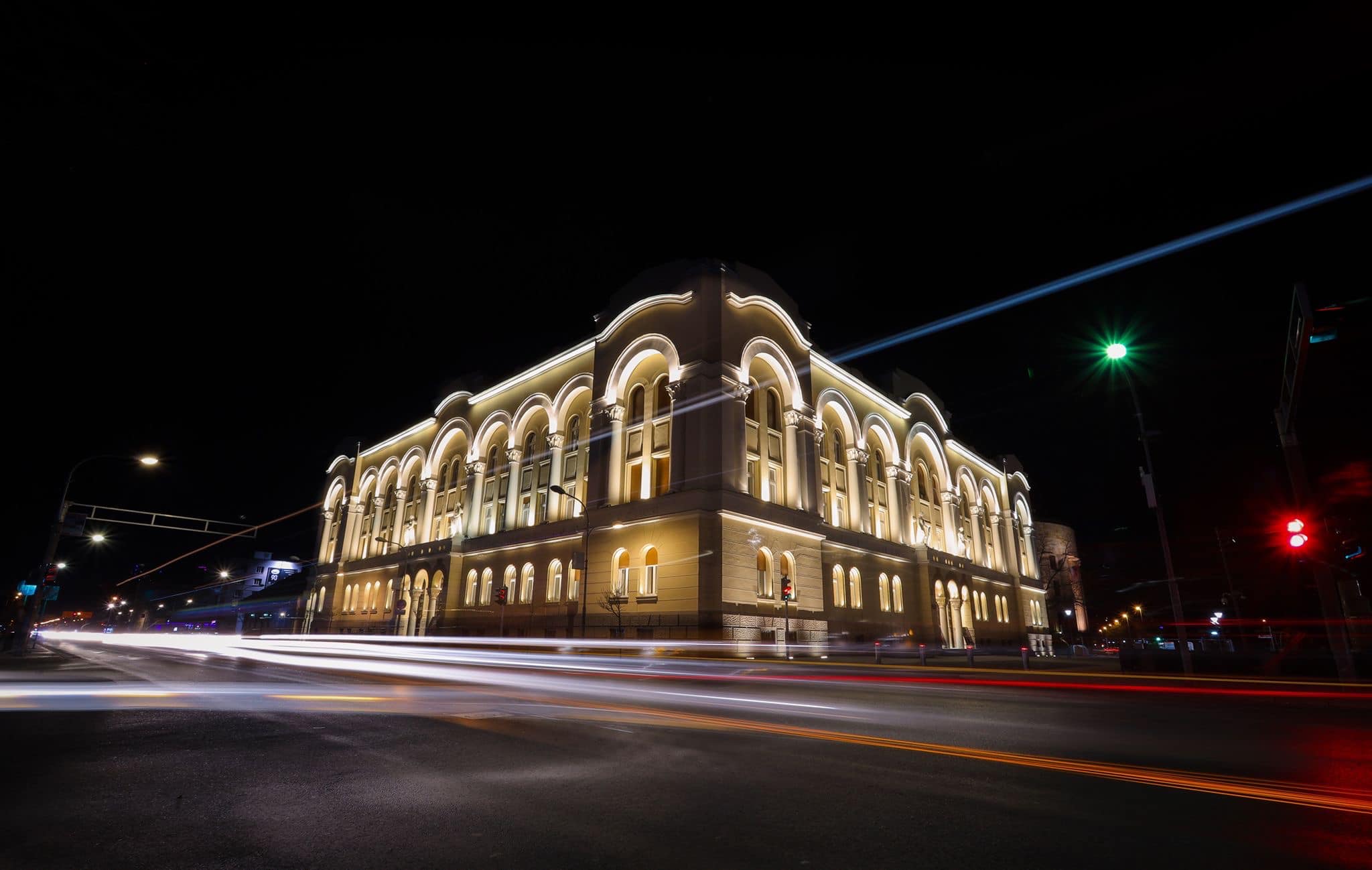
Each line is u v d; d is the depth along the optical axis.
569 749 7.34
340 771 6.21
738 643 29.20
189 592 118.94
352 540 57.19
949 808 5.15
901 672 21.50
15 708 9.81
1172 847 4.26
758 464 34.81
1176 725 9.66
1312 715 10.84
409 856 4.05
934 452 52.69
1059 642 68.31
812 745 7.69
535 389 42.75
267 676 17.27
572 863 3.96
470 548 43.06
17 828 4.45
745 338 35.03
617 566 33.00
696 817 4.88
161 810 4.94
